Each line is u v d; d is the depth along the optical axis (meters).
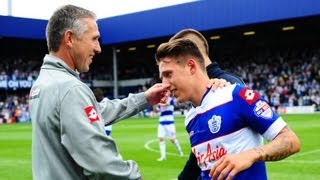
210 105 3.09
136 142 20.00
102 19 51.44
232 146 3.03
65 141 2.87
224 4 43.72
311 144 16.58
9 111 47.94
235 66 55.19
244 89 3.04
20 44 54.34
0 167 12.68
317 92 44.75
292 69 49.78
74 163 2.97
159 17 47.59
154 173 11.18
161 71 3.19
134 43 53.72
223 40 53.91
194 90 3.15
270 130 2.93
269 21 41.91
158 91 3.90
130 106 3.84
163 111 14.04
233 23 43.41
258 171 3.04
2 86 51.09
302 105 43.81
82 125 2.83
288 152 2.83
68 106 2.87
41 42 53.47
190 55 3.14
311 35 49.91
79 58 3.15
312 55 50.22
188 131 3.30
